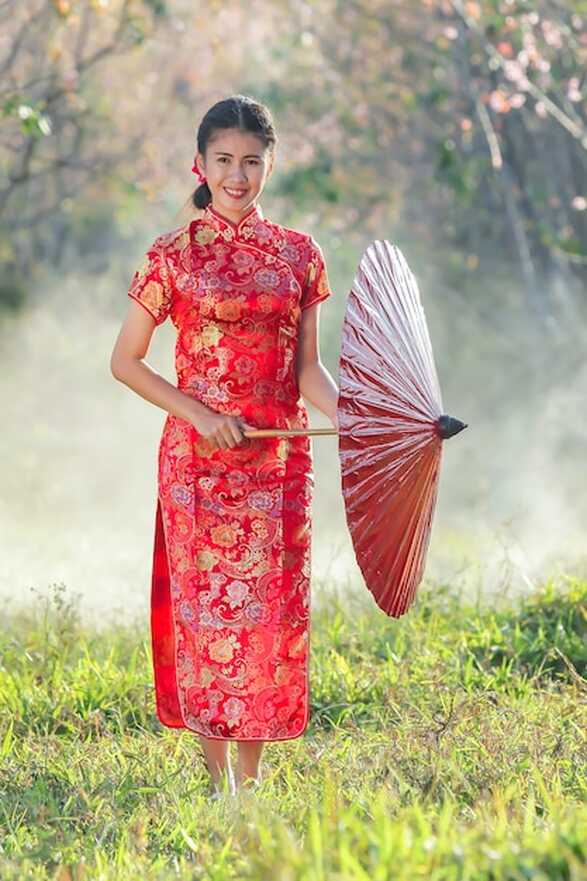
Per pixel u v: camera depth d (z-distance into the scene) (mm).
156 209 28953
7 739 6805
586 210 20594
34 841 5531
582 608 8945
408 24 22000
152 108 27000
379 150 23406
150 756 6605
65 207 29250
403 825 4512
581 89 19672
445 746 6309
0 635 9250
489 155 21125
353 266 23250
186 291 6254
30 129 16328
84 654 8797
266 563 6242
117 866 5043
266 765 6605
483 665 8344
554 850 4383
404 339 6133
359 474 6012
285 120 23016
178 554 6293
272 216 23797
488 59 20031
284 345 6297
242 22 24359
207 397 6242
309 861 4438
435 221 23578
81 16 24594
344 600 10148
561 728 6730
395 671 8023
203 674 6250
